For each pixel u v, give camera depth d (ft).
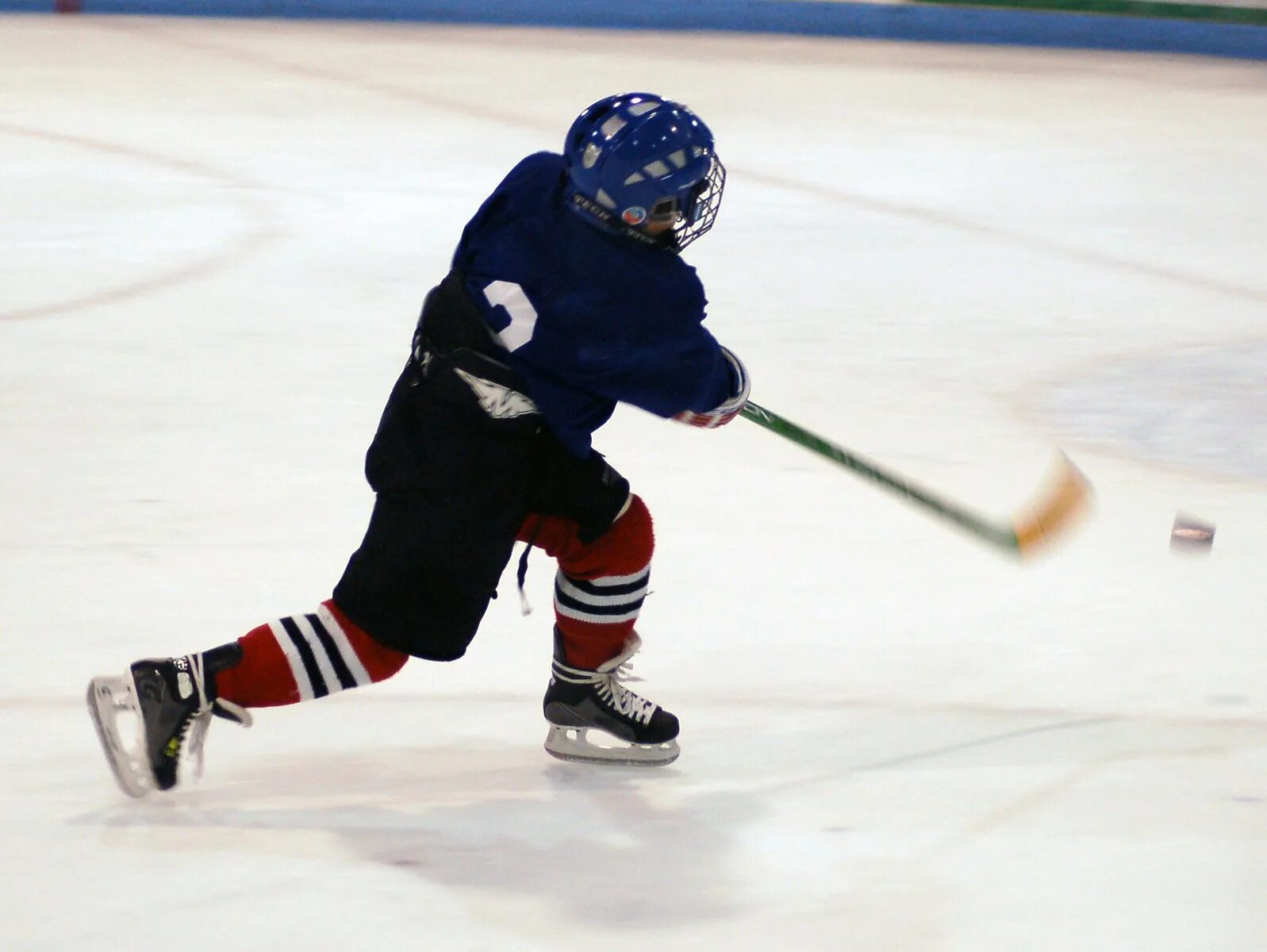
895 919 32.94
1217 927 33.04
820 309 84.69
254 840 34.99
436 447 34.42
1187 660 46.39
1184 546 48.32
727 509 56.75
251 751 39.27
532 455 34.99
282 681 35.24
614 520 37.04
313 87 139.54
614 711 38.70
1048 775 39.37
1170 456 64.34
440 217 99.25
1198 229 107.34
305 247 91.15
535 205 34.19
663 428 64.75
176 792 37.06
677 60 163.02
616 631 38.09
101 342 73.00
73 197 99.45
